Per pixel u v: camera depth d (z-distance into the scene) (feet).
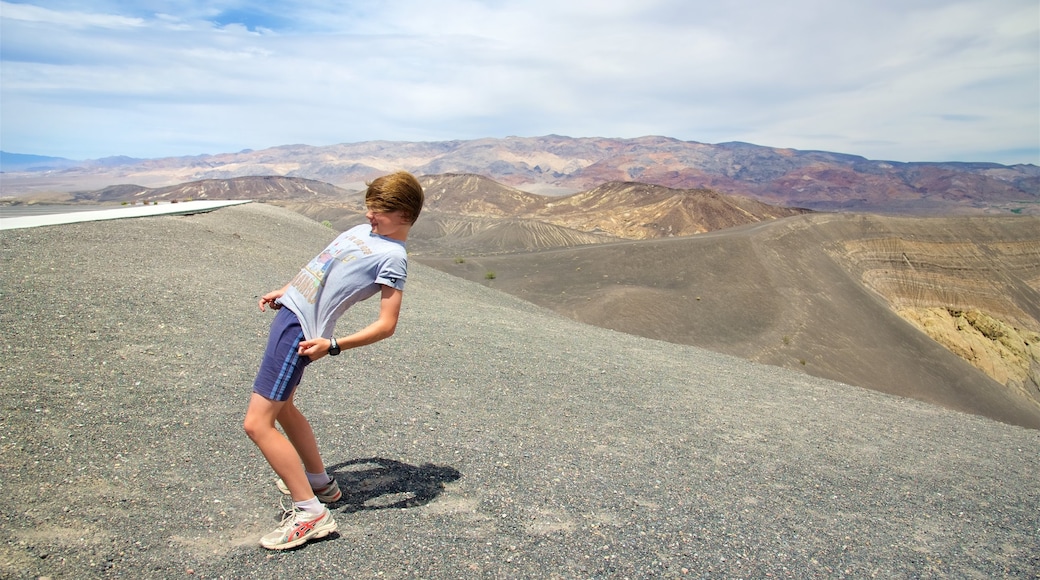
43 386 16.80
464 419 19.51
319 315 10.78
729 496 15.16
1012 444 26.84
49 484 11.92
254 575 9.78
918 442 24.47
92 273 32.86
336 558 10.44
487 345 33.91
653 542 11.92
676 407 25.35
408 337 32.40
